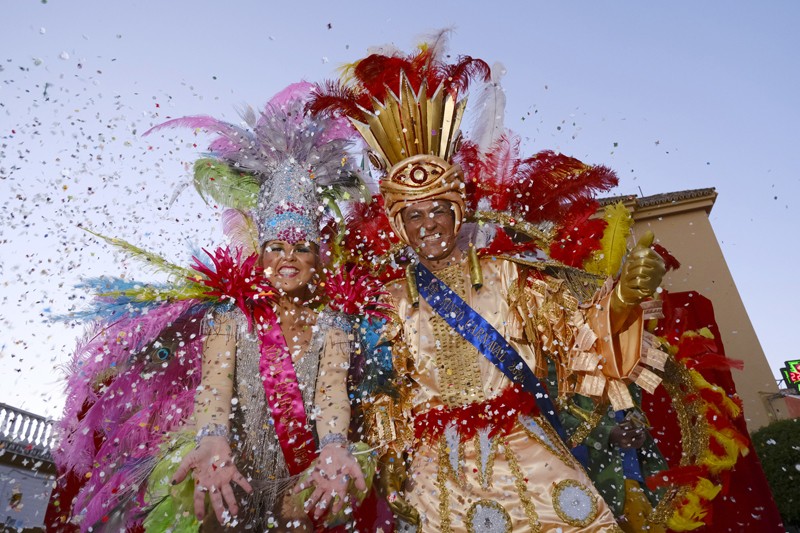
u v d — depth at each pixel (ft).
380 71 9.49
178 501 6.84
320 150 9.27
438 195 8.76
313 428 7.77
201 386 7.26
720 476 8.32
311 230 8.59
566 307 8.27
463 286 8.94
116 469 7.62
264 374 7.76
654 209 40.09
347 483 6.85
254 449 7.53
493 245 9.16
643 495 8.31
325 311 8.40
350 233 9.91
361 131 9.57
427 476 7.87
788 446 24.12
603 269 8.82
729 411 8.38
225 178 9.25
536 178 9.75
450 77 9.66
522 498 7.18
